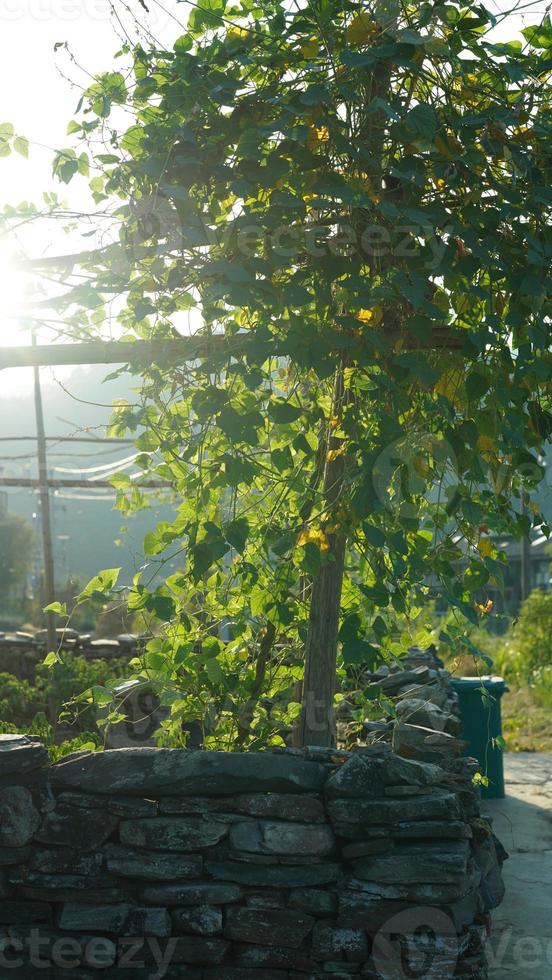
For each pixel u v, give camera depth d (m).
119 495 4.87
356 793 3.53
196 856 3.57
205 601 4.62
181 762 3.58
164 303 4.05
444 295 4.12
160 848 3.56
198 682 4.57
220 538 3.90
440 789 3.63
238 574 4.25
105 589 4.33
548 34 4.04
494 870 3.94
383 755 3.63
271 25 3.91
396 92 4.06
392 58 3.67
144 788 3.57
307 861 3.54
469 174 3.84
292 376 4.39
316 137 3.83
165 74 4.00
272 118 3.91
